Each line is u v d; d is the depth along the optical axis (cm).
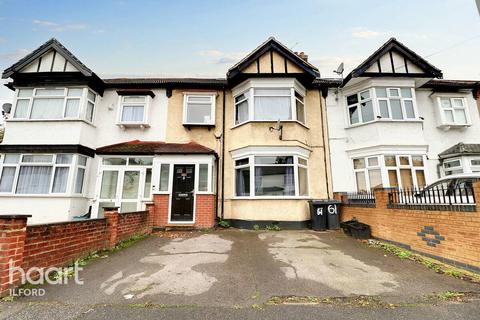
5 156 916
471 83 1080
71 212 881
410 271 425
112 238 575
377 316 269
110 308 286
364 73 992
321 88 1110
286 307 291
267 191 918
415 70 1025
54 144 916
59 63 1001
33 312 274
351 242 656
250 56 1024
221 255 525
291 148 937
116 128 1062
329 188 1012
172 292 333
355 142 1029
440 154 1002
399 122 973
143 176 955
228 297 318
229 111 1091
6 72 959
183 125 1048
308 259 498
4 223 329
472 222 419
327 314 273
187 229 855
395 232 614
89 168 991
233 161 1016
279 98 1011
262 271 423
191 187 915
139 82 1088
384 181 926
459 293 331
